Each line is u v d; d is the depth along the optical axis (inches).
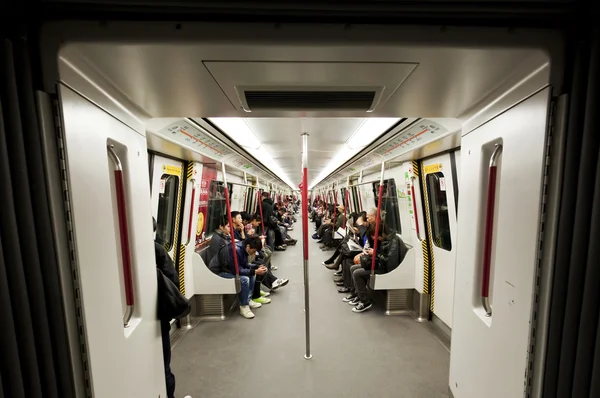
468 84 39.6
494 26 30.0
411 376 92.5
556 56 31.4
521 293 38.5
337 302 159.5
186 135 93.7
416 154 117.0
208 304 139.1
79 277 32.3
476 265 53.3
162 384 59.5
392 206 156.1
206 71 34.8
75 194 32.2
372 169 176.1
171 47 29.0
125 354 43.3
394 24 28.9
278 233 313.9
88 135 35.3
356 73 35.8
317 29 28.5
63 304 30.9
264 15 28.3
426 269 131.3
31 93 28.1
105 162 39.6
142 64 32.9
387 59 32.0
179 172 124.3
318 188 613.9
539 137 34.6
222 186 177.0
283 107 48.3
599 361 29.7
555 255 33.8
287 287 187.2
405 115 55.2
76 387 32.1
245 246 162.4
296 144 138.1
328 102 46.2
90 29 28.2
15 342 26.6
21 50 27.6
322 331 124.3
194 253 135.5
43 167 29.3
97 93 37.5
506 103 41.9
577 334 32.4
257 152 155.1
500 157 48.6
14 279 26.9
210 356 105.7
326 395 84.0
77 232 32.3
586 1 28.6
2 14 26.5
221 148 124.0
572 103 31.7
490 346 47.1
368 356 104.2
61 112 30.1
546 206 34.5
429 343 113.3
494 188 49.4
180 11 27.7
